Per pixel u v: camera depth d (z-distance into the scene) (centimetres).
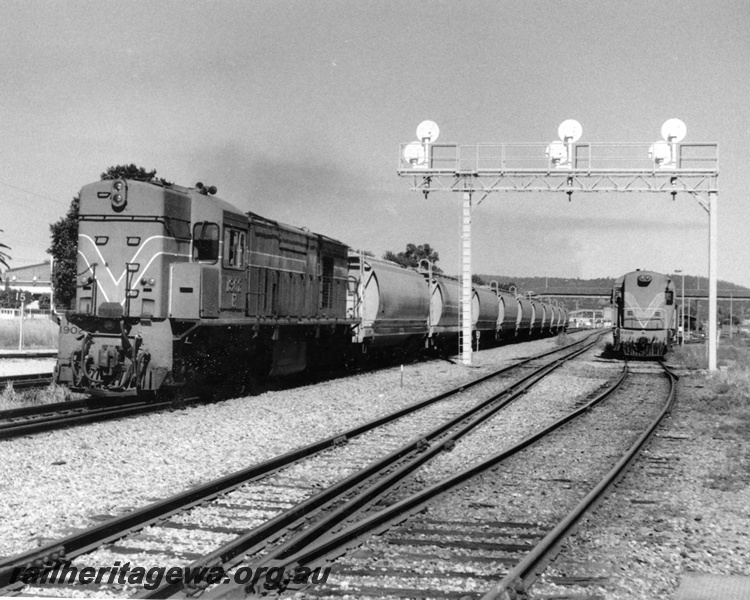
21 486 881
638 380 2602
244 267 1748
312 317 2230
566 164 2884
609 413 1723
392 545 702
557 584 611
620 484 988
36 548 620
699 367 3216
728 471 1091
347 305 2625
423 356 3650
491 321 4444
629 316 3700
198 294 1527
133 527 723
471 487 953
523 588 574
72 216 4459
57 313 1534
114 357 1464
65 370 1504
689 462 1157
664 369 3120
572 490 955
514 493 933
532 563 627
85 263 1530
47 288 7888
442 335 3647
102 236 1523
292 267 2083
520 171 2912
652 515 845
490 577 620
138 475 953
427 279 3531
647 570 654
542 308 6400
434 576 620
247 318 1756
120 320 1481
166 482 925
